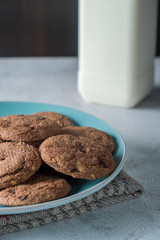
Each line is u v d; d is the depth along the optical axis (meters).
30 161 0.36
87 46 0.58
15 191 0.34
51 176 0.37
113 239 0.34
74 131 0.43
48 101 0.62
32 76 0.76
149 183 0.41
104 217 0.36
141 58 0.58
